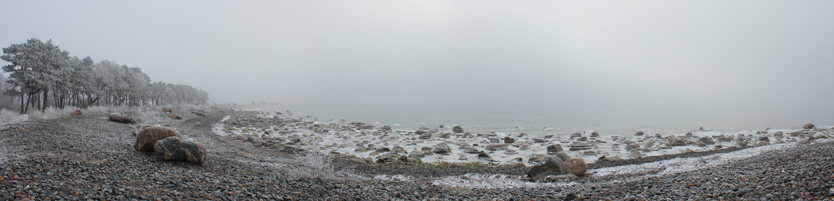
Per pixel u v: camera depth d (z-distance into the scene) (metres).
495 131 50.16
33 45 50.25
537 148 32.59
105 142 18.98
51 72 51.22
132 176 10.64
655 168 19.17
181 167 13.34
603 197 11.17
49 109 42.41
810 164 13.04
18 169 9.91
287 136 39.28
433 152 29.42
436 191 12.87
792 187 9.81
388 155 26.19
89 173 10.40
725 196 9.84
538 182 15.80
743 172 13.47
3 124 23.02
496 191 13.12
